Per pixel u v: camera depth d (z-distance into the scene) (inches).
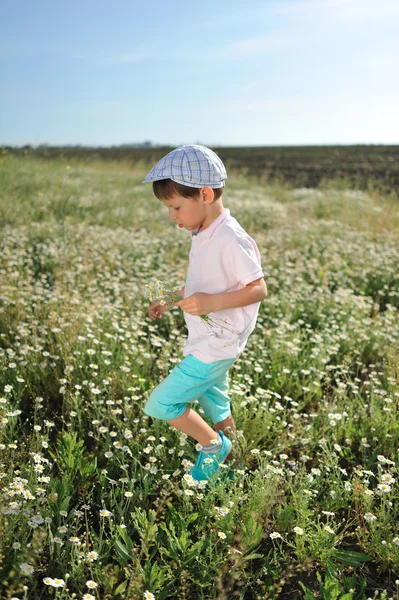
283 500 103.3
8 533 82.5
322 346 168.2
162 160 96.9
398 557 87.0
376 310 216.4
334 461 109.7
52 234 301.1
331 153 1416.1
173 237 322.3
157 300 115.0
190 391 99.7
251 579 85.2
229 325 100.0
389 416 131.7
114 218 376.2
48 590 82.0
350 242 314.2
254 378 151.9
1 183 461.1
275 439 122.8
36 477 99.0
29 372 145.0
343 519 98.5
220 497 95.7
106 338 165.0
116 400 137.0
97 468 112.1
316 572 87.8
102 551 88.3
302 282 241.0
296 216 415.8
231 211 426.6
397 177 774.5
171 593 81.3
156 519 95.7
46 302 189.3
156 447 110.3
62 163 781.9
